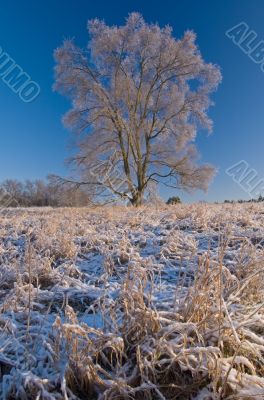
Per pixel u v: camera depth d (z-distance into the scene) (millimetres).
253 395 1569
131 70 21000
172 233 4793
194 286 2213
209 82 20766
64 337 1947
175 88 20969
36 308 2715
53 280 3254
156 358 1787
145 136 21516
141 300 2105
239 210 7480
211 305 2090
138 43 20172
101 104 20328
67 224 6262
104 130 20844
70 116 20469
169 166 21016
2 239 5551
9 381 1742
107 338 1874
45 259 3748
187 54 20234
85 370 1731
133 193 20188
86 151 20219
